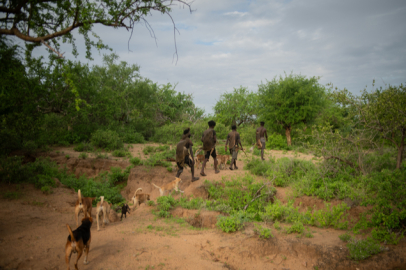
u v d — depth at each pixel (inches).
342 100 321.4
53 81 590.9
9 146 490.0
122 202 393.4
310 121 749.9
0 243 191.3
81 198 236.5
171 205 299.7
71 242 151.5
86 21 214.5
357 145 334.3
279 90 752.3
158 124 1178.6
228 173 392.5
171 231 234.2
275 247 200.5
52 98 596.1
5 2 219.1
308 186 301.4
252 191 311.0
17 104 494.9
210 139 377.7
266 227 230.5
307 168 354.9
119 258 177.9
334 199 279.0
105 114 738.8
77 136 673.6
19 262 165.5
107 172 482.3
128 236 218.4
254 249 197.9
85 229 164.9
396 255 184.4
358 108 313.0
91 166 494.0
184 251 193.2
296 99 717.9
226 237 219.0
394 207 233.9
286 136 756.0
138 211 303.7
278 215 254.2
